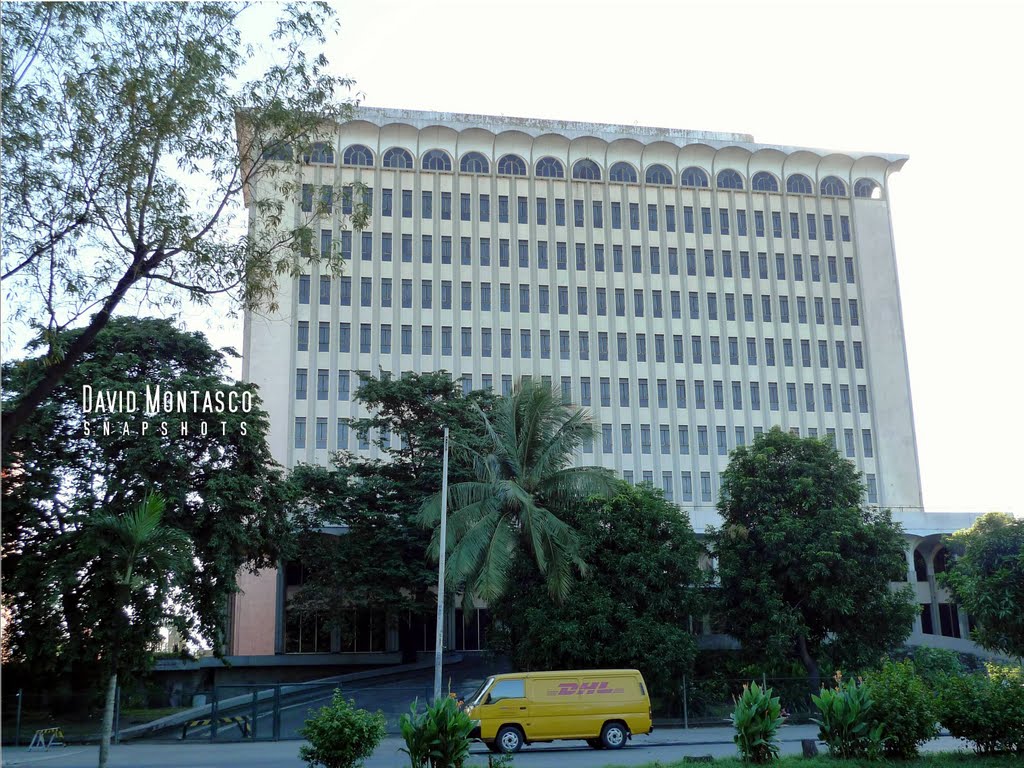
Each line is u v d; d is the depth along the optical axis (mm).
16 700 27156
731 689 30031
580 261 64375
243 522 29266
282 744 23859
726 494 33594
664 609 28578
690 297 65312
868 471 64000
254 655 45531
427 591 39781
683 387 63312
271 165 17500
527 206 64500
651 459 61406
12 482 26281
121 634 14555
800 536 30047
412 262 61438
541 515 28672
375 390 40438
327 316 59094
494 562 27422
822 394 65062
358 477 42625
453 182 63625
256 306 17047
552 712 21109
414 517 35781
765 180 68812
